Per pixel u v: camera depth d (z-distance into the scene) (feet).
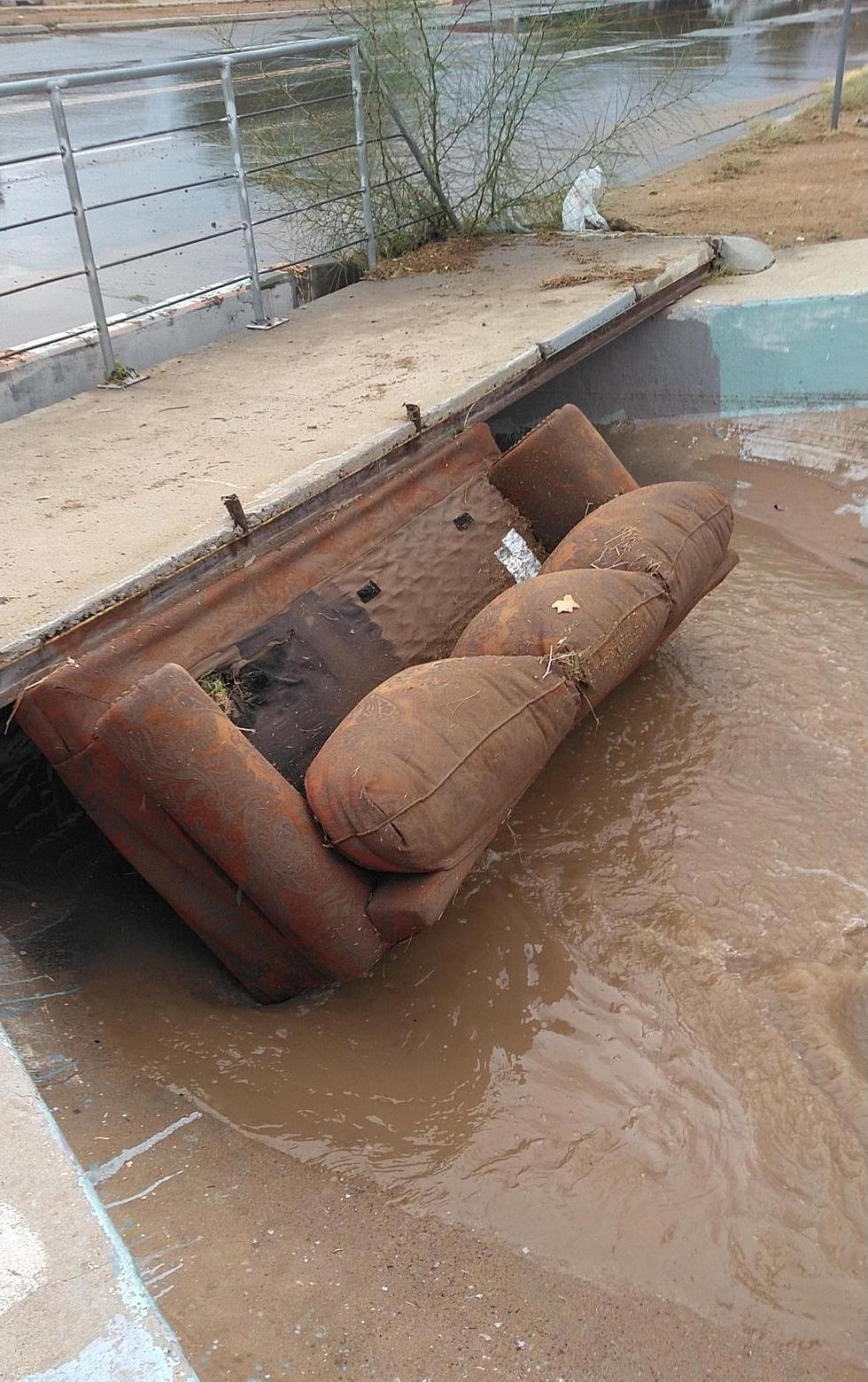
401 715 11.59
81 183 40.63
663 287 24.27
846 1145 10.64
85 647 12.18
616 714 17.51
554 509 17.26
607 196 35.35
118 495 15.24
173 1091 11.06
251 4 88.53
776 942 13.16
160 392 20.01
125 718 10.74
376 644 14.48
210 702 11.23
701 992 12.51
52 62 62.54
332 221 30.09
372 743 11.24
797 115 45.73
